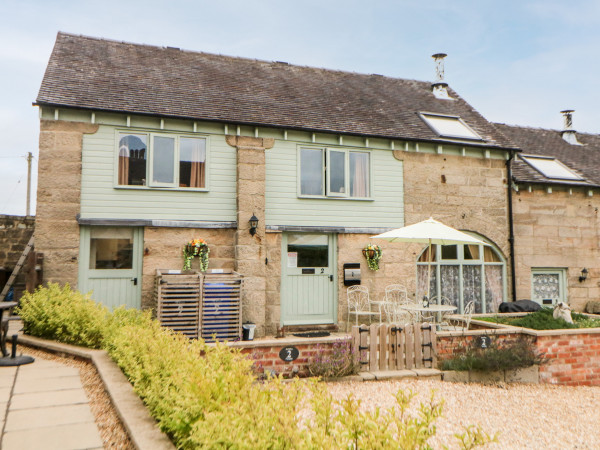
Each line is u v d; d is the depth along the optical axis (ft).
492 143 43.91
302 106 41.47
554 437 17.62
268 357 22.27
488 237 43.29
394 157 41.06
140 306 33.65
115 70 38.42
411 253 40.40
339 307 38.34
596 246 47.44
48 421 14.21
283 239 37.86
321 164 39.42
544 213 45.83
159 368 14.40
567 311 31.42
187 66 43.09
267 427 8.89
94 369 20.24
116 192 33.68
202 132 35.99
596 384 26.94
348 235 39.17
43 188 31.86
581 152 57.52
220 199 36.11
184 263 34.47
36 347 24.88
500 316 35.68
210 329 32.07
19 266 38.83
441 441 16.08
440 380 23.89
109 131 33.86
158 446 11.20
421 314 37.37
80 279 32.50
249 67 46.96
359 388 21.66
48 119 32.35
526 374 25.43
